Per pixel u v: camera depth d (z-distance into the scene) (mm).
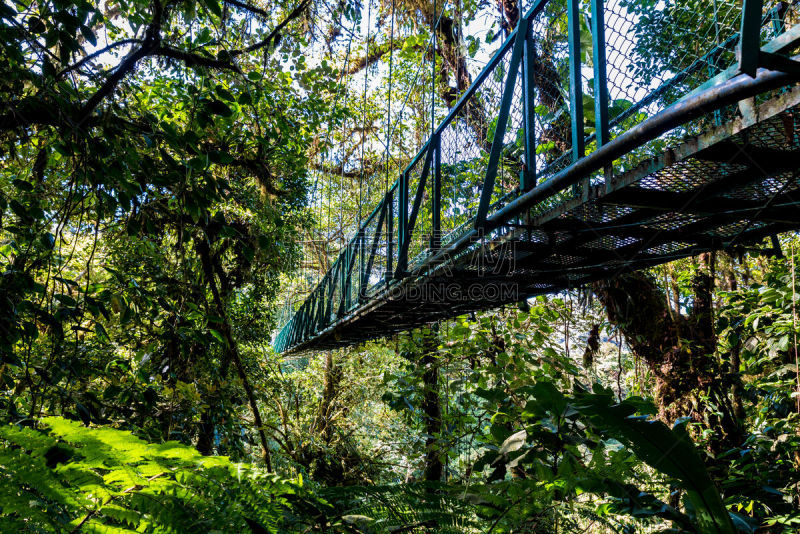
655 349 3404
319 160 7816
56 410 2459
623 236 1963
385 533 1523
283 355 8875
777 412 2664
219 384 4199
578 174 1405
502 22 4883
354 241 4680
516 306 3777
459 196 3072
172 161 2145
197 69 2557
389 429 7453
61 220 2088
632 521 2109
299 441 6973
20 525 861
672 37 1530
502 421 2863
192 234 2898
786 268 3012
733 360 3525
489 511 1759
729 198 1589
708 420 3088
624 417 1467
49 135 2229
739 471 2256
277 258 5496
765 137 1097
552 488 1730
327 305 5262
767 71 841
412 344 4824
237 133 3666
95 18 1972
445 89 6832
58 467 911
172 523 999
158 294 2902
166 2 2275
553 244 2125
